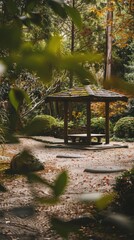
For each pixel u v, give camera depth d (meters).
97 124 21.78
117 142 20.05
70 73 0.46
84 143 17.95
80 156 14.80
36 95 14.38
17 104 0.58
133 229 0.48
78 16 0.56
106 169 10.98
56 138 19.72
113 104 21.22
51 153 15.54
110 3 10.29
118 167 11.32
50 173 10.52
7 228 4.14
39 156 14.54
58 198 0.47
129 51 23.41
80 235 0.51
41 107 23.16
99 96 16.97
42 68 0.45
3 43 0.43
